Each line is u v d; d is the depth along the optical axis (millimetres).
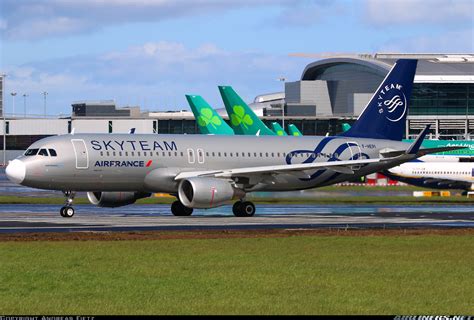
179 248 109062
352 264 96000
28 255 101000
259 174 177375
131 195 178375
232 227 142625
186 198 169000
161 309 69312
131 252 104438
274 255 103250
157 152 173500
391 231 135625
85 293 76438
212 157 180500
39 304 71188
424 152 183500
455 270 92000
